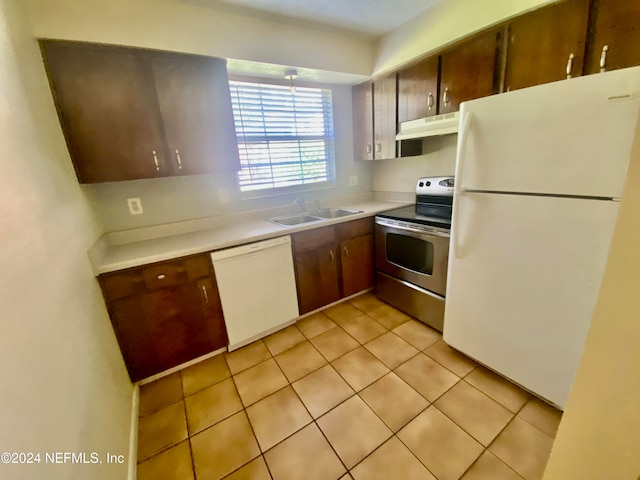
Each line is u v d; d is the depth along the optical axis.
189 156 1.87
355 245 2.54
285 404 1.58
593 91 1.03
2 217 0.72
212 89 1.88
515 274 1.41
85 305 1.24
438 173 2.57
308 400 1.59
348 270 2.55
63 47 1.44
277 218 2.62
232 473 1.24
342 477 1.19
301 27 2.14
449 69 1.97
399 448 1.29
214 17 1.80
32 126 1.15
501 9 1.63
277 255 2.11
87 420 0.95
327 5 1.88
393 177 3.02
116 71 1.58
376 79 2.57
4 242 0.70
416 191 2.61
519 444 1.27
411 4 1.94
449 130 2.01
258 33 1.97
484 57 1.76
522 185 1.30
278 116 2.54
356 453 1.28
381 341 2.06
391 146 2.57
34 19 1.36
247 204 2.48
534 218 1.29
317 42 2.23
